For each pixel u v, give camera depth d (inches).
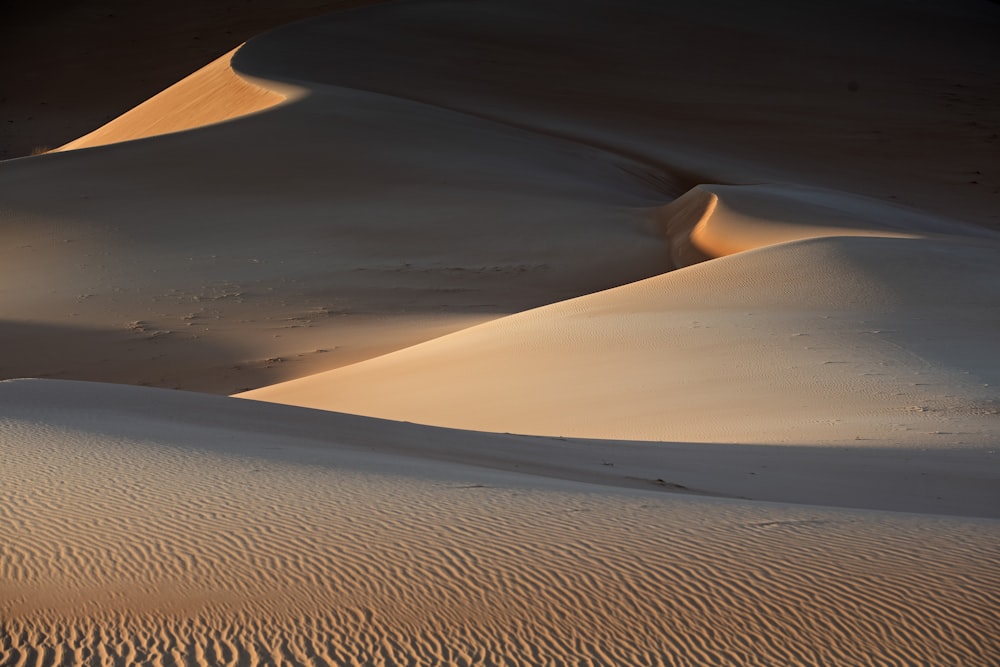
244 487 405.4
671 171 3823.8
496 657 248.4
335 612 269.9
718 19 6525.6
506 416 1058.7
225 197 2851.9
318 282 2311.8
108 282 2273.6
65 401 697.0
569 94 5032.0
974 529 354.6
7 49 7401.6
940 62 6333.7
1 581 287.0
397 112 3720.5
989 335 1154.0
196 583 288.0
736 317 1295.5
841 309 1289.4
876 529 351.9
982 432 793.6
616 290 1598.2
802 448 762.2
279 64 4704.7
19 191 2815.0
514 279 2379.4
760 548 325.7
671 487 610.9
